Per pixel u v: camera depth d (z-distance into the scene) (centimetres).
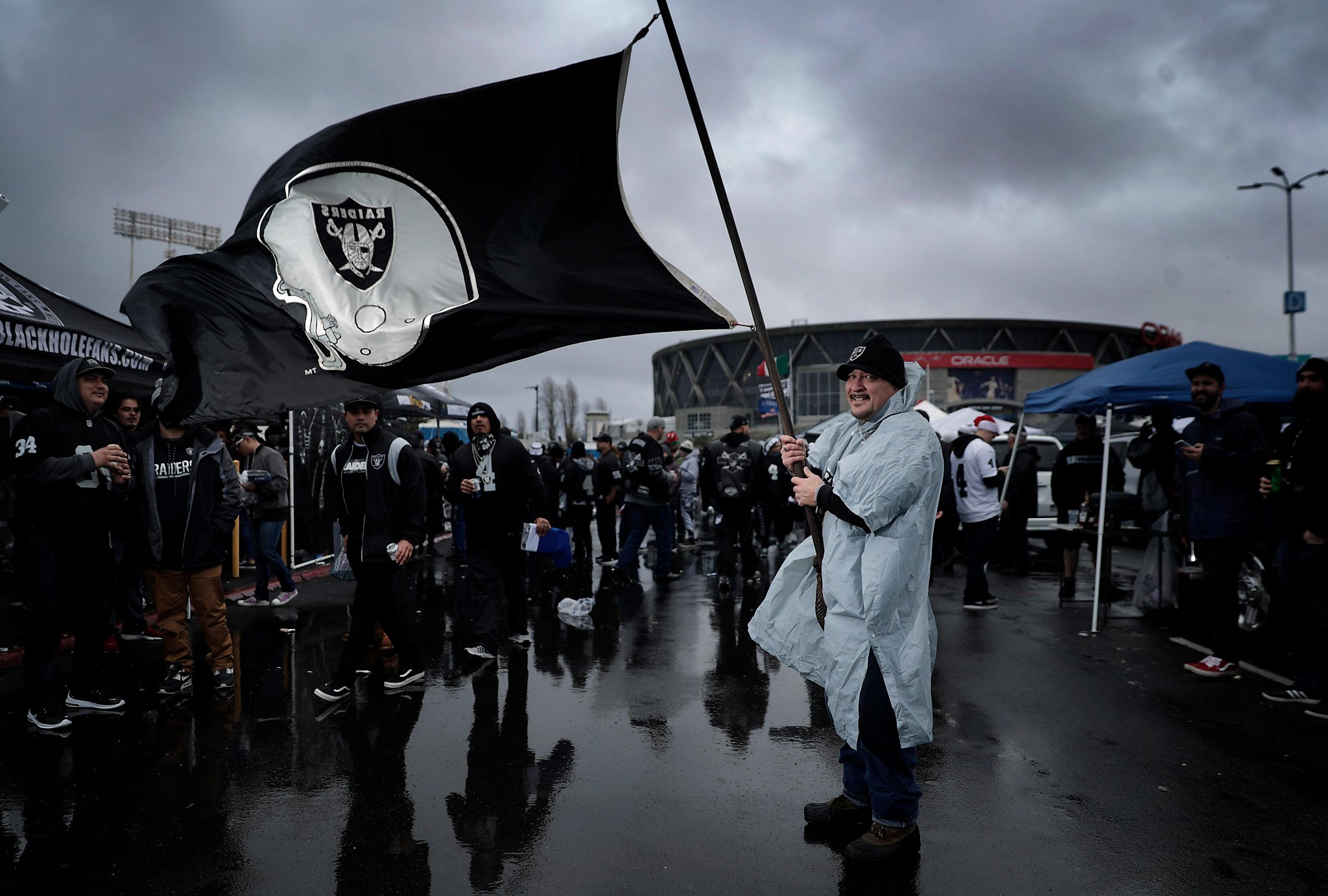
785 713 472
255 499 791
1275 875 288
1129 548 1315
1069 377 10050
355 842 317
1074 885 282
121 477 459
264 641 656
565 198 350
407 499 507
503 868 296
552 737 434
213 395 332
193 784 373
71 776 382
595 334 335
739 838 318
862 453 290
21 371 614
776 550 1295
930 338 10275
